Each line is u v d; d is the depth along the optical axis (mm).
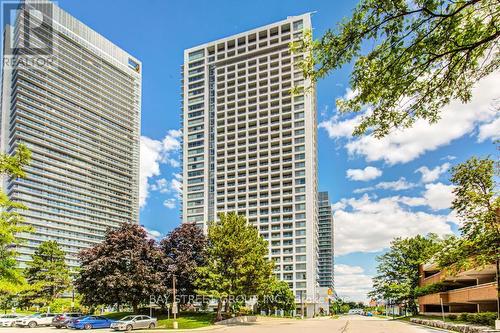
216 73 147000
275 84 137250
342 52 6242
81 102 171125
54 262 63188
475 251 12312
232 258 47500
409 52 5953
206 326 41188
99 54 184000
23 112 147125
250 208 129750
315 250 127188
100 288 43812
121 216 179875
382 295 68312
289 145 130500
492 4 5578
